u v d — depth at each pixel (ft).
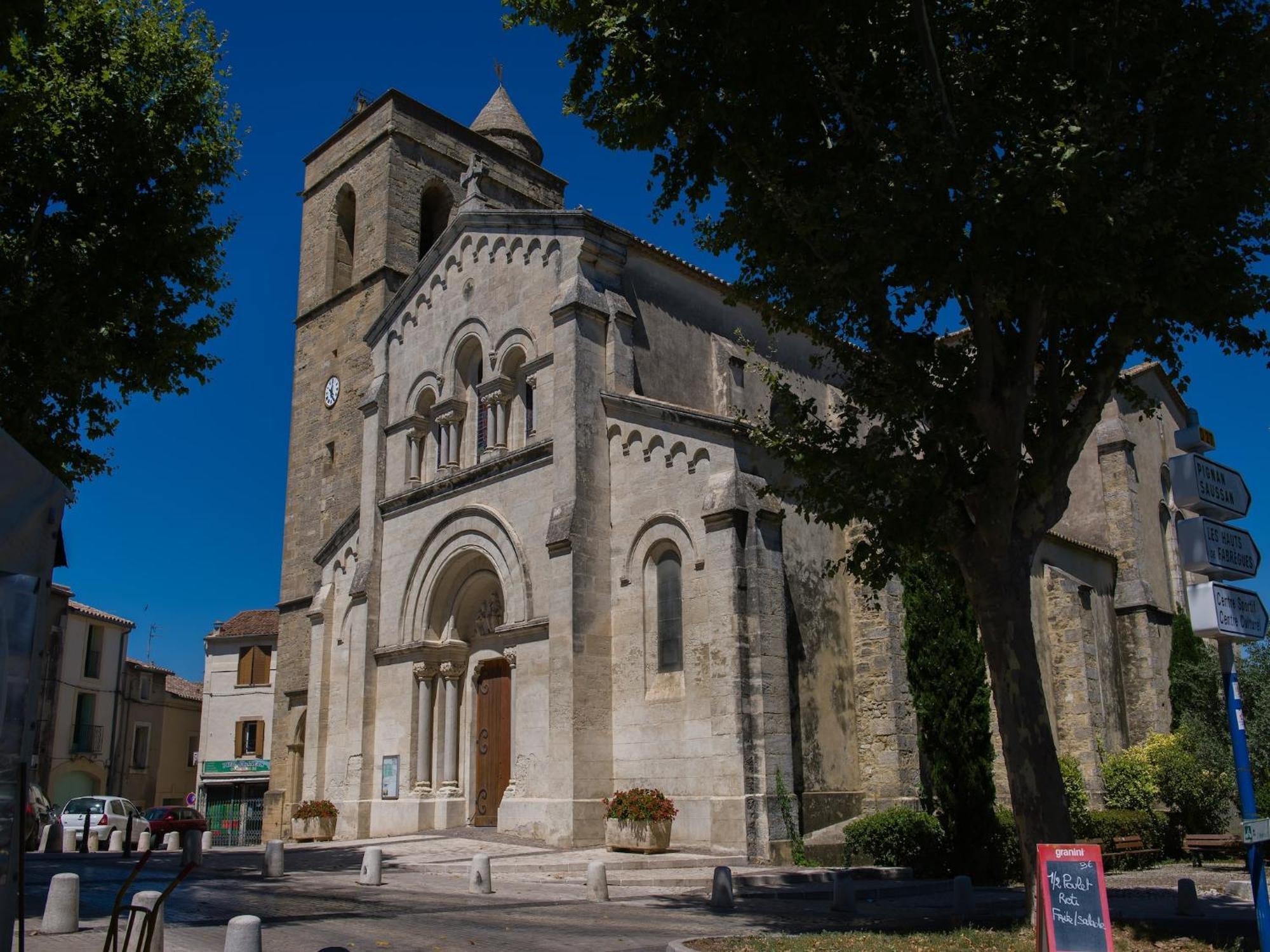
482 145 140.87
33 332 54.70
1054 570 96.89
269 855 64.39
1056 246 36.81
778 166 43.83
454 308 94.84
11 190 56.49
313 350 133.18
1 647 23.47
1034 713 39.50
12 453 24.52
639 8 41.83
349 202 138.62
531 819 73.51
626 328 82.38
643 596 73.67
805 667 72.95
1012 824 71.26
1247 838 28.32
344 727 97.04
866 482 43.45
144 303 60.59
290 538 128.98
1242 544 30.81
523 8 46.06
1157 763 92.89
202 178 61.72
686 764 68.39
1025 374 41.14
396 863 68.44
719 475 70.44
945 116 38.75
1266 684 85.20
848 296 43.04
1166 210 36.99
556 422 79.00
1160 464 125.90
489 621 88.63
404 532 94.27
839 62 42.11
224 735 176.24
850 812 72.90
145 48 59.26
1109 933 26.66
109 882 59.57
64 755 163.02
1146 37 39.65
